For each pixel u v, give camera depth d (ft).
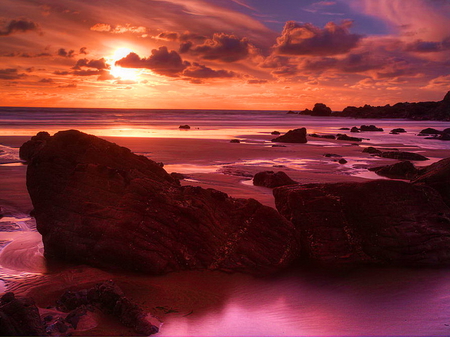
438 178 39.88
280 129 223.51
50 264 29.17
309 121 366.63
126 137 139.23
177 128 207.31
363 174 76.23
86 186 30.78
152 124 240.73
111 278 25.54
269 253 30.14
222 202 32.55
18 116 299.38
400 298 24.70
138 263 27.48
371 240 31.04
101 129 182.39
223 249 29.58
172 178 35.24
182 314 22.00
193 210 29.66
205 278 27.45
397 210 32.12
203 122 290.15
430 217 32.53
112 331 19.45
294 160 94.22
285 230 31.53
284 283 27.32
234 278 27.73
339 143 146.82
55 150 32.96
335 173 75.66
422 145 144.56
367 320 21.47
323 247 31.04
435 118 428.56
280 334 19.61
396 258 30.53
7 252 31.37
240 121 326.44
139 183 30.19
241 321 21.27
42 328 18.20
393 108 501.15
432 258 30.58
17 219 40.83
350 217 32.12
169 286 25.66
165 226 28.96
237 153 104.27
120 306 20.94
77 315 20.01
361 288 26.48
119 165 33.04
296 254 31.30
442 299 24.34
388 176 74.18
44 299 23.00
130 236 27.96
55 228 30.14
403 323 20.98
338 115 568.00
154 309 22.36
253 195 52.80
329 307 23.41
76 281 25.34
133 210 28.94
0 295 23.24
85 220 29.37
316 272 29.37
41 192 31.78
